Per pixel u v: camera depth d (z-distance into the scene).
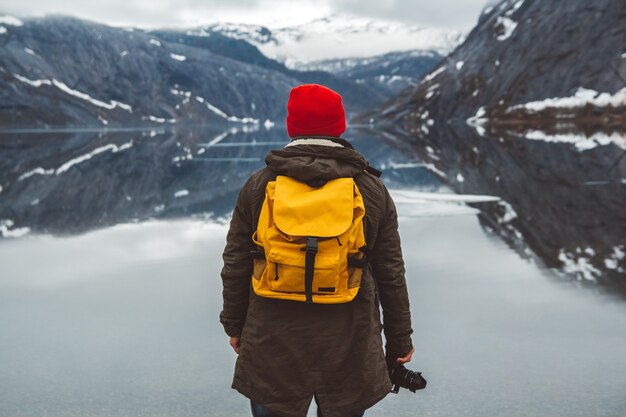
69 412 3.36
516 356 4.06
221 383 3.71
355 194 2.01
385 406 3.39
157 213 11.42
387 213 2.12
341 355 2.09
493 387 3.59
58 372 3.92
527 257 7.08
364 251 2.08
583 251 7.31
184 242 8.44
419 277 6.23
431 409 3.34
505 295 5.51
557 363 3.92
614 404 3.32
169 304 5.44
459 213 10.63
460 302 5.33
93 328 4.80
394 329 2.22
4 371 3.95
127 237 8.90
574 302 5.26
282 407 2.11
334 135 2.12
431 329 4.64
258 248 2.10
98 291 5.93
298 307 2.07
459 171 18.08
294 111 2.10
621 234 8.21
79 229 9.68
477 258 7.07
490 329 4.61
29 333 4.71
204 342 4.44
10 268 6.99
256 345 2.11
